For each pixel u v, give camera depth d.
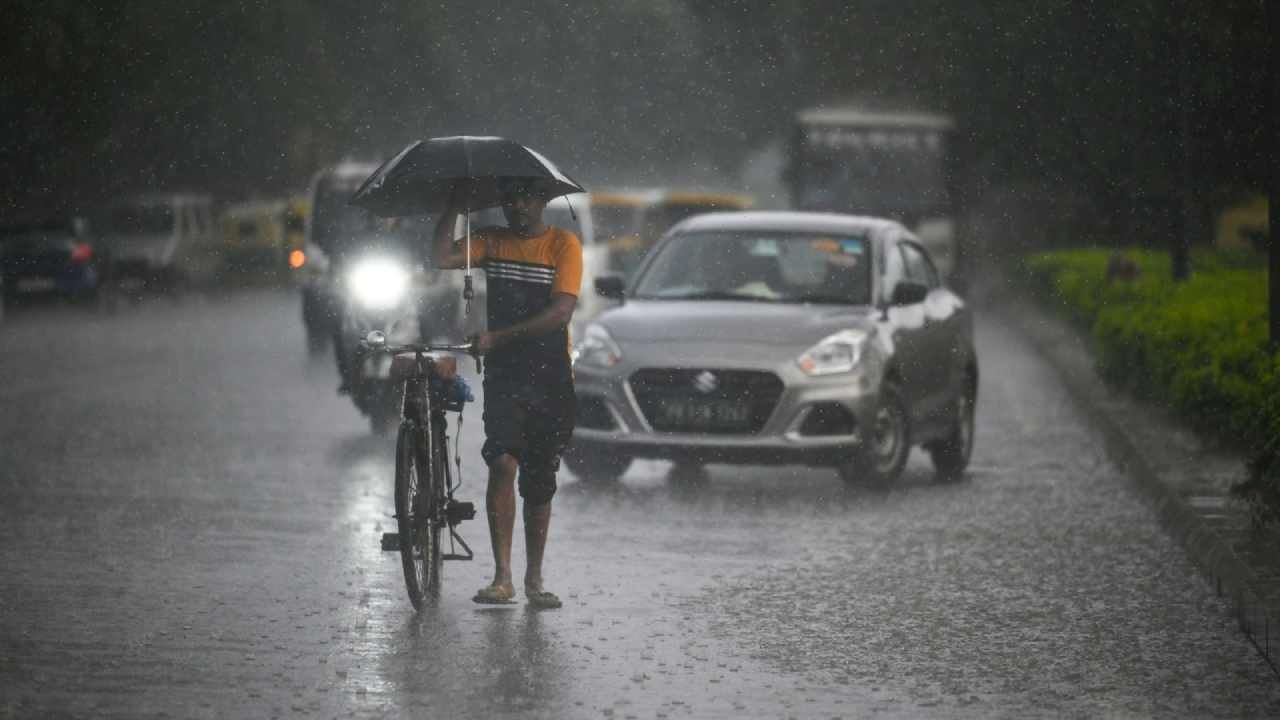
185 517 35.44
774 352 40.00
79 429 50.53
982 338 94.12
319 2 159.12
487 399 27.27
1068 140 108.44
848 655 24.25
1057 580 30.05
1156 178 93.31
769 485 41.56
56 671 22.75
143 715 20.67
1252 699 22.09
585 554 31.84
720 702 21.58
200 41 141.38
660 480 42.06
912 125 121.62
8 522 34.66
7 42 120.50
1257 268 96.31
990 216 137.50
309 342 76.88
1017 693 22.27
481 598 27.22
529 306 27.06
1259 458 31.30
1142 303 60.00
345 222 60.75
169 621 25.83
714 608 27.27
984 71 124.25
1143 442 45.09
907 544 33.47
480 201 27.47
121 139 134.12
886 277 43.44
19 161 128.25
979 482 42.97
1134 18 88.44
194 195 150.75
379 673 22.81
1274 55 42.91
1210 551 30.80
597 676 22.80
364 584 28.77
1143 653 24.61
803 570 30.61
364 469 42.81
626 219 128.75
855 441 40.03
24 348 82.94
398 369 26.94
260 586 28.53
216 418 53.56
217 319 107.94
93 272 120.56
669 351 40.09
